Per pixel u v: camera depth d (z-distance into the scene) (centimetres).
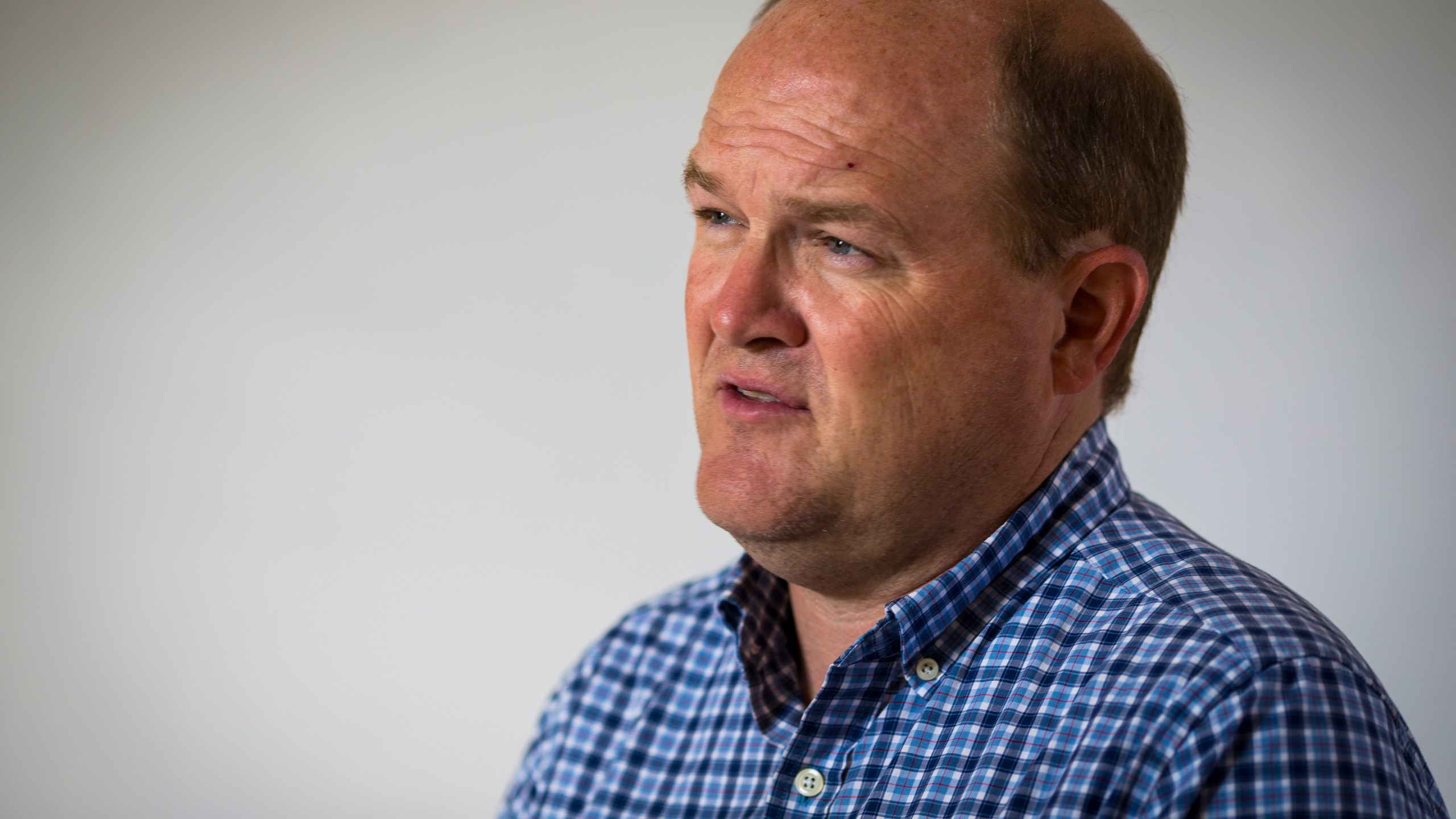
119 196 377
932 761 155
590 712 204
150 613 385
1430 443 291
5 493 383
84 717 385
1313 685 137
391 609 382
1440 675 292
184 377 381
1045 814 141
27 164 376
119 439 383
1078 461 173
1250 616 146
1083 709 148
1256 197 302
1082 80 157
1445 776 292
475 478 377
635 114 357
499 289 371
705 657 201
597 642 217
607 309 365
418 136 369
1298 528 304
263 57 371
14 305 379
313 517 382
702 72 352
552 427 372
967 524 162
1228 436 309
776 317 150
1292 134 298
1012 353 154
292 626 384
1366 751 135
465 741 380
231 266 377
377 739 383
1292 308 301
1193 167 306
